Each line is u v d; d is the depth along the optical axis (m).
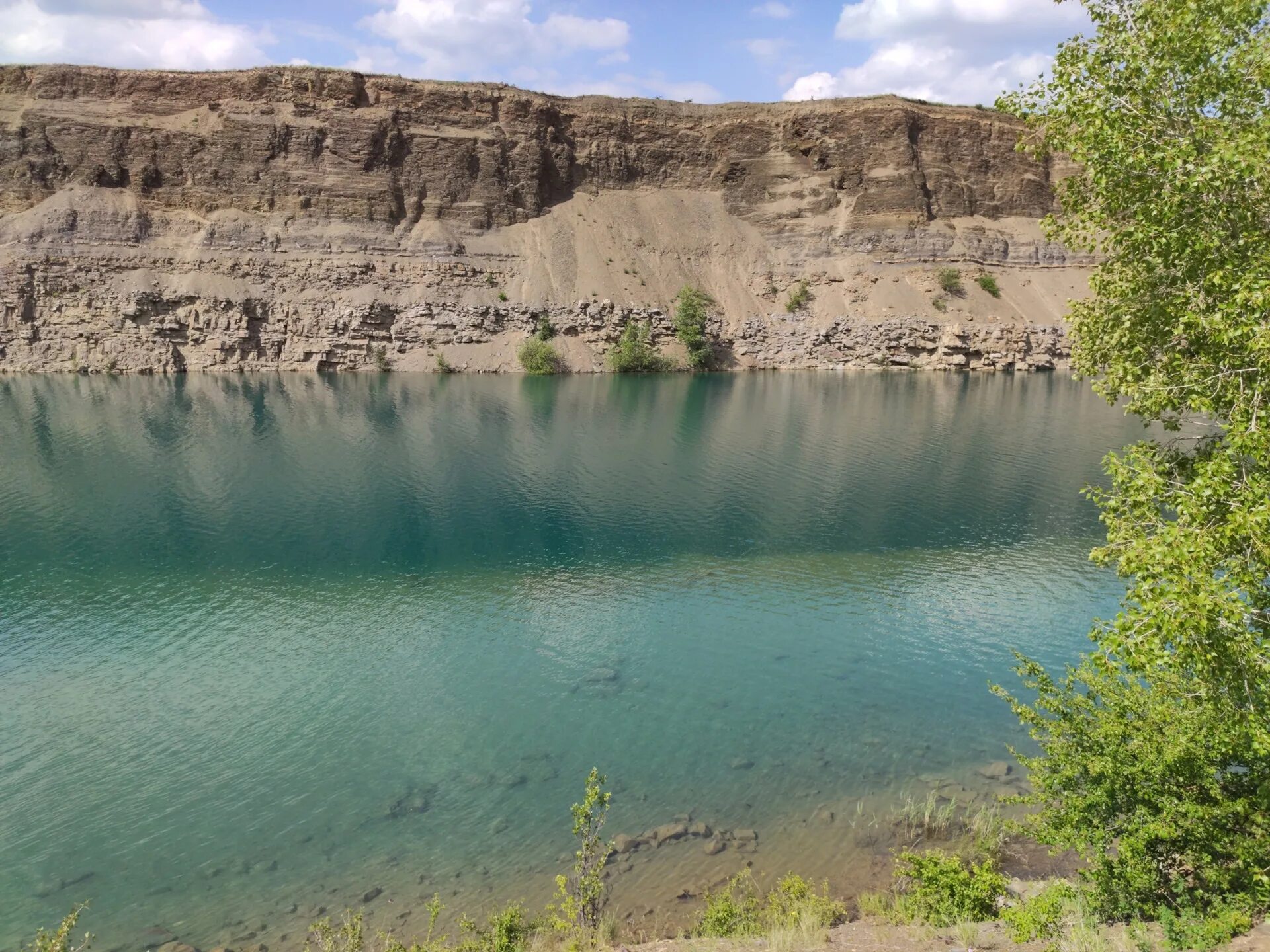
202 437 48.28
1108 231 11.91
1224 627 8.19
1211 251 10.17
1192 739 9.56
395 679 19.75
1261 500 8.52
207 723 17.61
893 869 12.55
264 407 60.28
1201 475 8.85
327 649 21.45
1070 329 13.35
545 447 47.38
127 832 13.84
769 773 15.67
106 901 12.13
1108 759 9.87
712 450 47.25
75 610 23.70
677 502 35.91
